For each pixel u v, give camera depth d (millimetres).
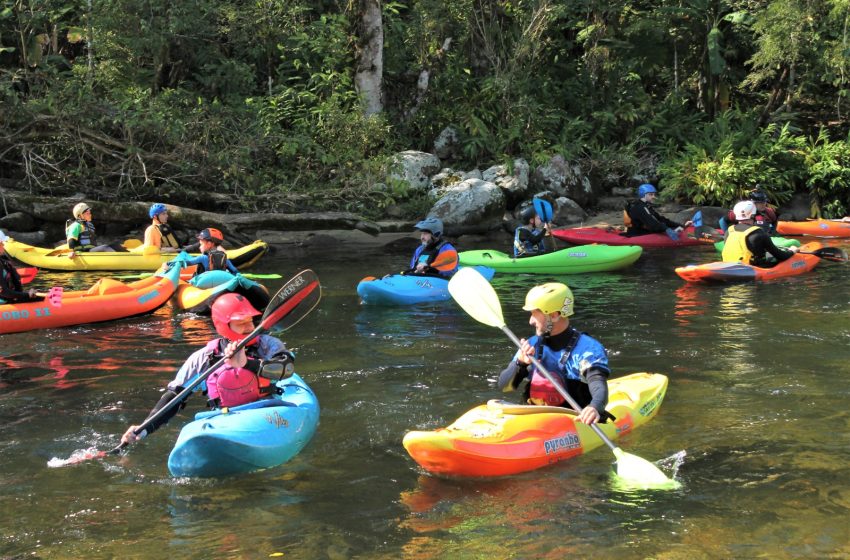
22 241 13914
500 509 3932
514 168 17781
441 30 20219
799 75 22391
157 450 4793
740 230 10906
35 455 4723
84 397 5832
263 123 17359
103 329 8164
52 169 15844
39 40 17766
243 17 18297
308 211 16672
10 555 3549
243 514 3928
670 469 4391
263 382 4801
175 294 9258
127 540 3674
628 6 21797
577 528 3711
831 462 4418
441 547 3561
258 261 12992
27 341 7629
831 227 16219
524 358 4684
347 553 3521
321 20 19219
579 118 20094
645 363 6566
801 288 9938
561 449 4531
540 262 11875
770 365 6414
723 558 3404
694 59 22641
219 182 16594
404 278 9641
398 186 16953
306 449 4773
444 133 19406
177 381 4660
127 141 15750
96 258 12203
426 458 4289
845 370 6230
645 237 14312
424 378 6234
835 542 3518
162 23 17156
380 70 19250
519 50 19656
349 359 6828
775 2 19031
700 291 9945
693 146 18750
